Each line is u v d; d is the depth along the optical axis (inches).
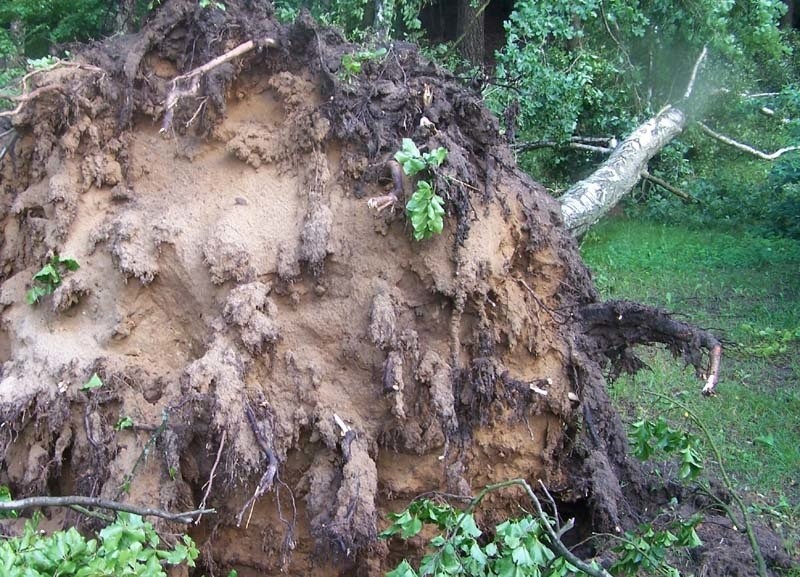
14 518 124.0
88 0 368.5
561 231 160.9
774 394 239.0
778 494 188.7
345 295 134.0
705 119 459.5
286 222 136.6
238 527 129.4
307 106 143.1
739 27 411.8
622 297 315.0
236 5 153.9
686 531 138.3
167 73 148.3
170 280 135.0
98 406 127.2
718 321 292.2
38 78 145.6
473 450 138.8
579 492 148.7
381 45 164.9
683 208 425.7
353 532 121.0
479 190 141.9
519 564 102.7
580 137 397.1
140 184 142.6
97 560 87.1
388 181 138.2
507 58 344.8
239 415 123.3
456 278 134.2
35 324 136.3
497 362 139.6
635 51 431.5
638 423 149.0
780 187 407.2
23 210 146.3
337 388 131.8
